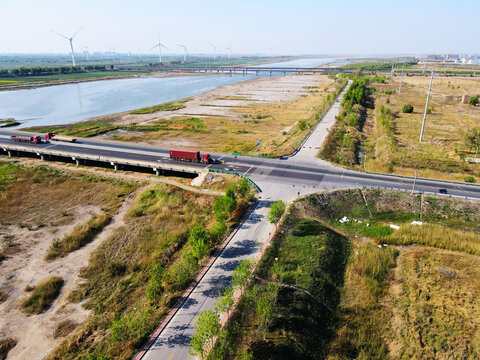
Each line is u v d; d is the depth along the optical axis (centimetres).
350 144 9575
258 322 3544
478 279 4284
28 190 7644
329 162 8062
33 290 4544
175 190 7200
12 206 6938
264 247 4878
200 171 7606
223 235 5203
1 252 5384
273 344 3281
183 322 3628
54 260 5209
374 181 6944
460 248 4978
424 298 4012
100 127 12888
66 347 3531
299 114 15550
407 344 3431
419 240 5209
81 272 4912
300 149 9119
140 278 4694
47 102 19788
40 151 9231
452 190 6462
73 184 7931
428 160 8344
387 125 11288
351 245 5178
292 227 5403
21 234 5931
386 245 5172
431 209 5962
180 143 10762
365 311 3903
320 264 4469
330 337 3553
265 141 10931
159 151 9419
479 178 7194
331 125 11794
